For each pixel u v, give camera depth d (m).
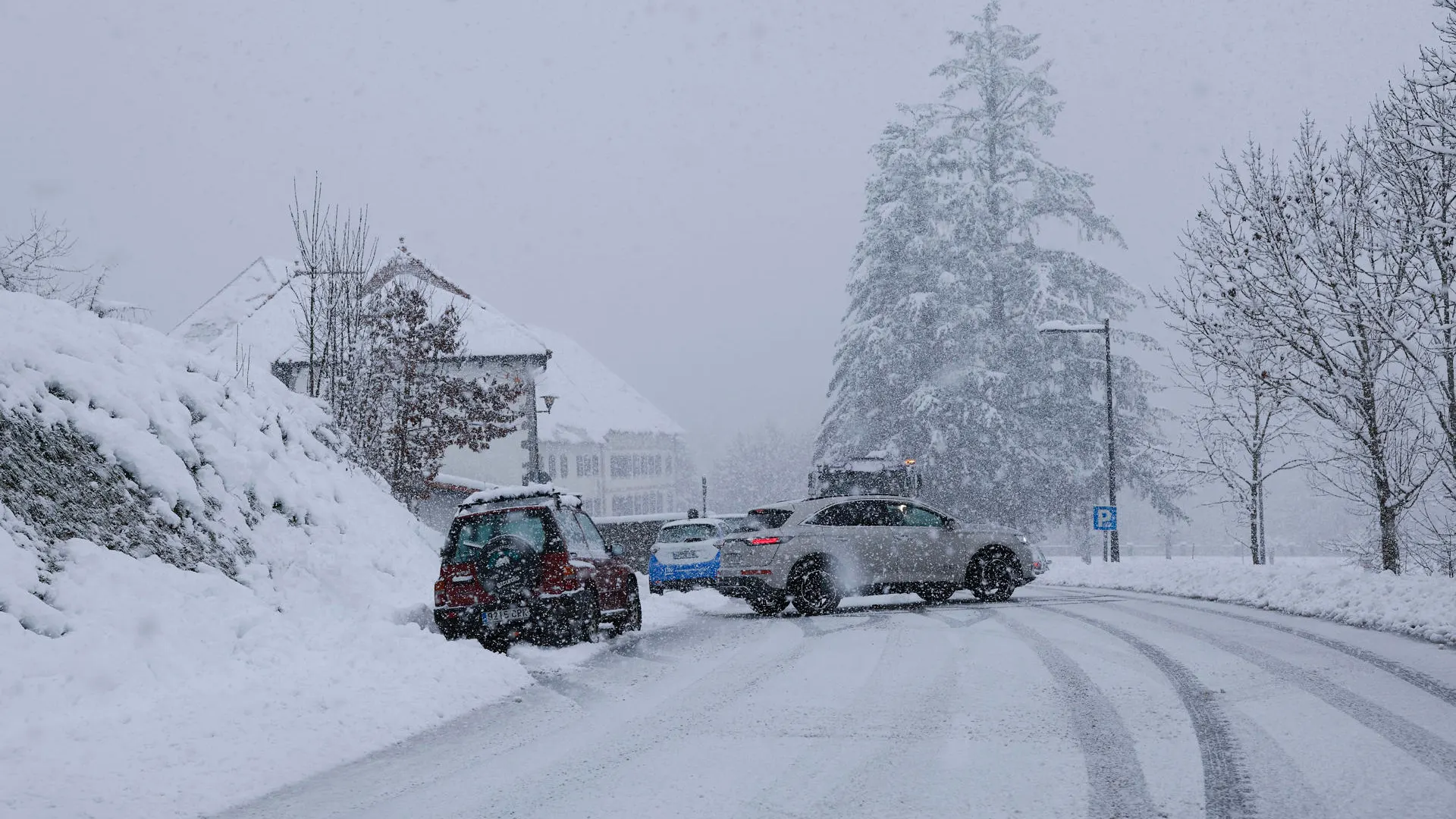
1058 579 25.97
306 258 24.52
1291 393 19.41
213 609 11.17
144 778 6.42
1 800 5.79
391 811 5.94
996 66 52.41
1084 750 6.88
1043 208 49.69
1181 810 5.51
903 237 48.94
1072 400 46.41
